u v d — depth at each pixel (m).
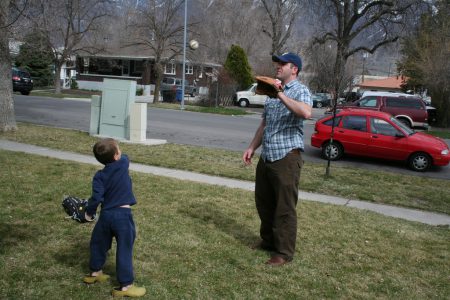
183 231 5.53
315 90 49.50
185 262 4.66
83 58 50.50
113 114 13.03
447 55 27.72
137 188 7.50
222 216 6.25
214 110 26.77
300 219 6.42
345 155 13.41
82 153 10.54
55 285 4.00
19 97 28.48
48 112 20.08
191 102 34.91
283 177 4.61
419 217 7.31
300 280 4.43
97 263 3.99
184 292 4.04
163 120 19.80
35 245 4.83
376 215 7.05
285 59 4.58
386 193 8.67
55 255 4.61
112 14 38.12
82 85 50.84
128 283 3.86
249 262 4.75
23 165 8.63
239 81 36.50
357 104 23.02
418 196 8.62
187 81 52.19
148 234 5.35
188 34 36.59
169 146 12.48
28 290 3.89
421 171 11.76
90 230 5.33
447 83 27.56
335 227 6.16
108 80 13.01
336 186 8.93
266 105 4.79
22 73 31.17
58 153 10.38
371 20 35.31
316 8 37.19
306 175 9.84
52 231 5.25
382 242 5.68
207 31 50.12
